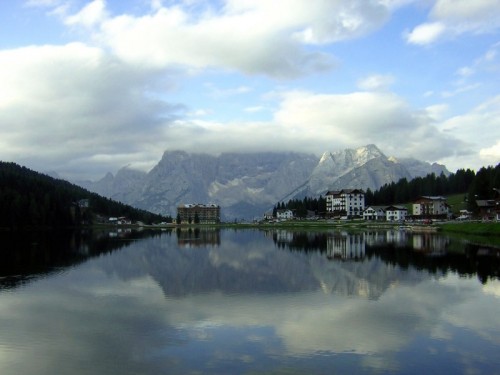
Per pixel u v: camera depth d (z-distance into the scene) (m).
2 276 63.16
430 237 131.50
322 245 111.62
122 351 31.19
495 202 186.88
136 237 165.62
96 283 57.25
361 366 28.00
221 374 27.08
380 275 60.75
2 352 31.22
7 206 199.25
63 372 27.78
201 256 89.38
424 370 27.30
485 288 50.88
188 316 39.94
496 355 29.66
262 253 94.06
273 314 40.25
